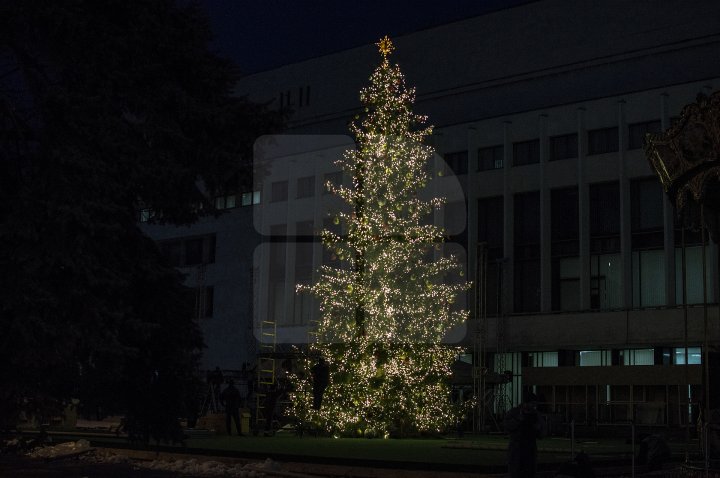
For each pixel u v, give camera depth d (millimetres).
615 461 18141
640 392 36000
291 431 33844
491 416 36812
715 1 47469
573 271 48875
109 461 20719
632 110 47344
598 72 50812
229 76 19094
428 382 30641
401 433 30031
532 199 50688
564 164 49344
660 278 46094
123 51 17703
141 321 17359
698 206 20062
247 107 18875
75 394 18812
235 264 60562
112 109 17703
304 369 30812
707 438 16406
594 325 46031
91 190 16219
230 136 18688
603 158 48031
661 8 49000
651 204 46750
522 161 51000
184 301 18953
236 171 18391
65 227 15742
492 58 54500
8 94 17016
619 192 47594
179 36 18469
